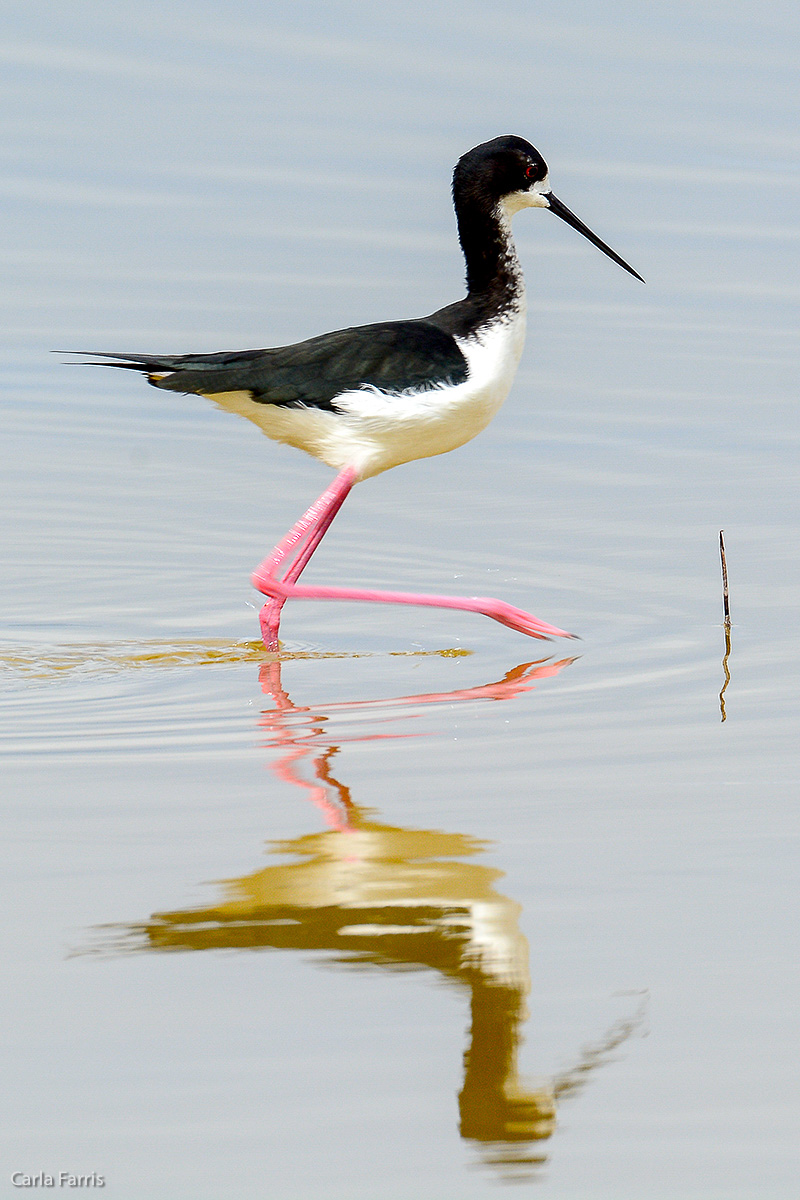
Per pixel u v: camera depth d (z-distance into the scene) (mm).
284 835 8398
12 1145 5922
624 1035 6645
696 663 11336
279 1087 6254
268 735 9984
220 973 7035
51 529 14820
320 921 7512
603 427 17000
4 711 10453
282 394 11633
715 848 8273
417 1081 6312
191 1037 6555
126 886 7793
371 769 9359
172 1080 6281
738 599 12742
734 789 9023
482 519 14875
